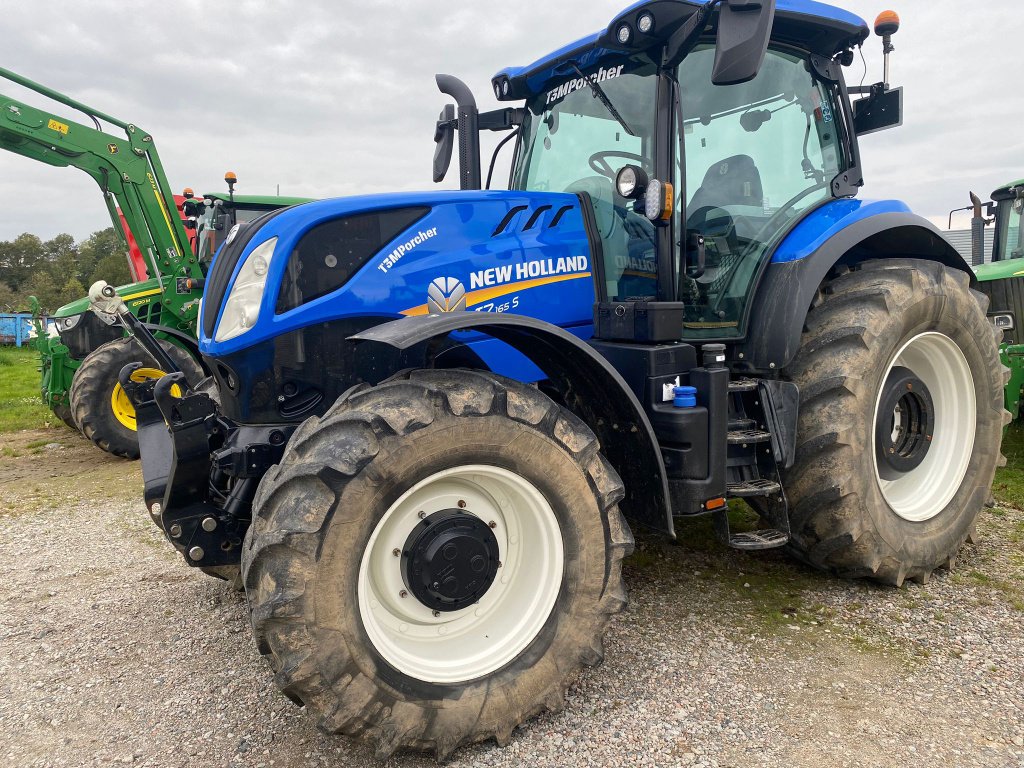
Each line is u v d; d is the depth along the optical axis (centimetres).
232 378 257
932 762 207
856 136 361
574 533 229
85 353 739
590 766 211
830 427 295
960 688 244
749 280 317
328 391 258
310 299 254
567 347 240
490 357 287
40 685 265
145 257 717
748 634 286
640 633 289
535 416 221
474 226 281
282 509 197
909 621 293
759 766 208
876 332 302
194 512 251
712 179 311
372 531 203
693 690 247
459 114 366
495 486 230
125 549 414
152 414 298
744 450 294
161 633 304
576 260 301
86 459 679
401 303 264
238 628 307
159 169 713
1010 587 323
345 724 199
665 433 266
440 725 210
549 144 343
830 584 332
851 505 299
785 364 300
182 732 234
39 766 219
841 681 251
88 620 319
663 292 280
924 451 345
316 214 255
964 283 349
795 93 337
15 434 818
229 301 256
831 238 313
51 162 677
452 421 208
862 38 341
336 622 197
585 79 323
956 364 350
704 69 308
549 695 227
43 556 405
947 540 334
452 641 230
